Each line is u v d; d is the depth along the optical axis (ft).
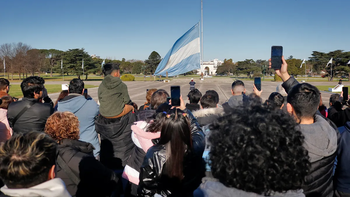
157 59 255.50
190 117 7.27
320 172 5.51
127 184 8.96
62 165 6.80
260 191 3.81
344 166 6.82
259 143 3.73
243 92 10.96
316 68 234.58
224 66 369.91
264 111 4.27
